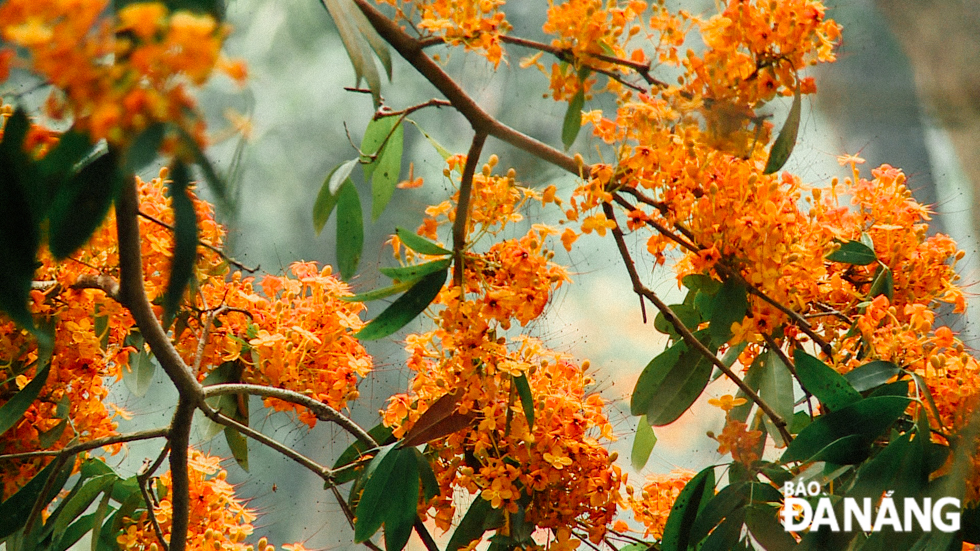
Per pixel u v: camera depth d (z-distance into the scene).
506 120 8.71
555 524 5.12
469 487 5.11
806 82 5.07
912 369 5.08
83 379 5.18
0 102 4.91
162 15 4.72
